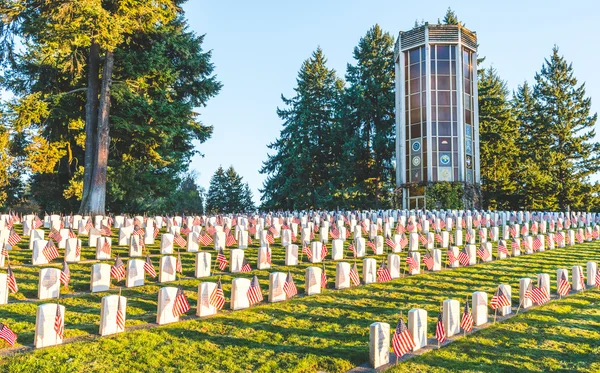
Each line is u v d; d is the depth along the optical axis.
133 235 15.19
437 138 38.53
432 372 7.09
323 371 7.08
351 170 50.00
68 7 22.86
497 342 8.35
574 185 49.72
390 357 7.63
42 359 6.96
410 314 7.95
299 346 7.93
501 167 56.12
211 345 7.85
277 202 56.44
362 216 27.08
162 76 31.14
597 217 29.36
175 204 42.25
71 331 8.16
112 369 6.82
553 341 8.46
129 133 30.31
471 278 13.38
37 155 33.06
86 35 23.53
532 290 10.48
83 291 10.92
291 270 13.84
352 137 51.22
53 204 38.38
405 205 40.16
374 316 9.70
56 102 27.02
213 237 17.42
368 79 51.72
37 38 24.83
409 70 40.62
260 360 7.30
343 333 8.62
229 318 9.23
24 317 8.92
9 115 25.27
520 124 58.97
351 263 15.09
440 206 36.88
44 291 10.20
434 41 39.44
